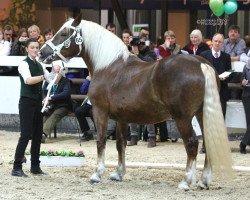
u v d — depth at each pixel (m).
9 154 12.84
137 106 9.63
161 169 11.29
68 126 15.99
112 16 21.19
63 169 11.25
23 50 16.06
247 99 13.06
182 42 20.30
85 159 12.30
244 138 13.04
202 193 9.36
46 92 14.58
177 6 20.03
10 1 21.50
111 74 9.94
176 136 14.98
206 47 13.70
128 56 10.01
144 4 20.06
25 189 9.63
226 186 9.91
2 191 9.48
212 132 9.08
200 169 11.16
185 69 9.20
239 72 14.18
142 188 9.76
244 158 12.62
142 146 14.03
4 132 16.12
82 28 10.29
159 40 15.33
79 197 9.12
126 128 10.27
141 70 9.70
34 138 10.61
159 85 9.34
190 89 9.16
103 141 10.07
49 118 14.53
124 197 9.13
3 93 15.95
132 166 11.34
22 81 10.34
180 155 12.91
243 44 14.70
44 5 21.52
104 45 10.10
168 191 9.52
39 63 10.53
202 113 9.45
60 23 21.52
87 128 14.73
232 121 13.41
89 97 10.17
